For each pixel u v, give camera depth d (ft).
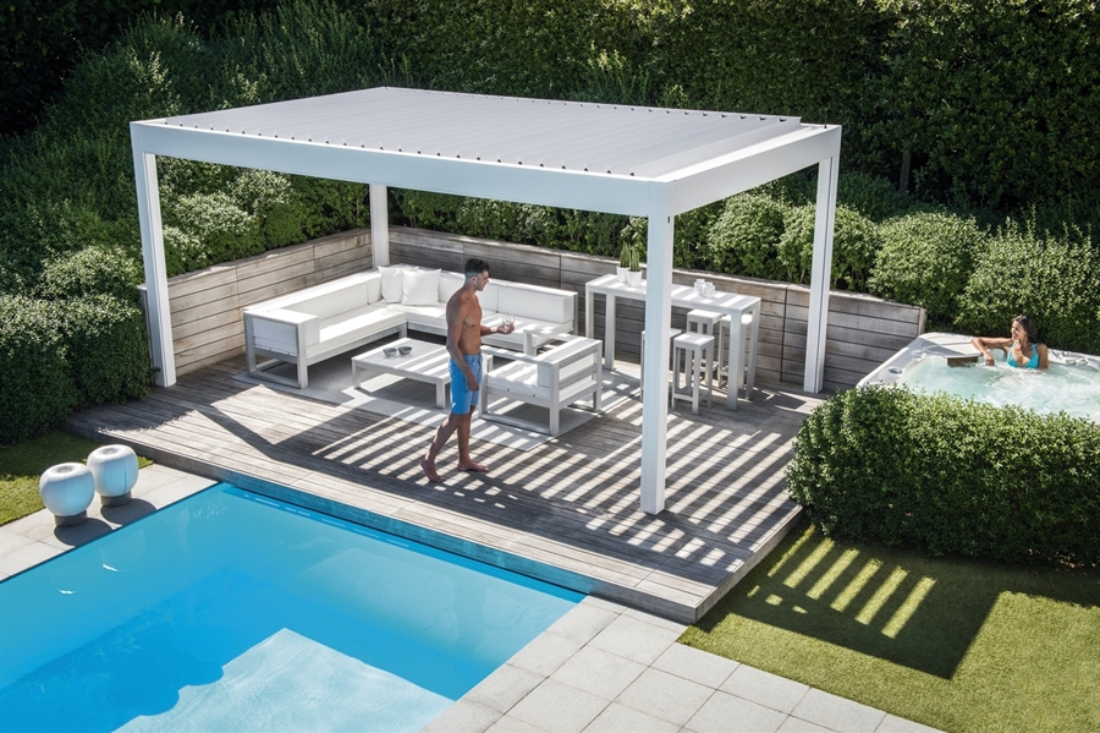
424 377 32.73
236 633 22.65
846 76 39.22
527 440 30.63
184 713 19.99
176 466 30.14
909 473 24.14
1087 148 35.17
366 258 43.39
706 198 24.98
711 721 18.90
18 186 38.81
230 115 33.83
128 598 24.03
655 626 22.02
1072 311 31.35
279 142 29.37
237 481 28.96
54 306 32.63
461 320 27.07
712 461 29.12
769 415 32.48
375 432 31.42
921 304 33.30
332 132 30.53
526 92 45.50
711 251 36.76
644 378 25.07
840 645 21.18
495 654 21.66
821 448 25.26
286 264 39.73
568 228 39.75
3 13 44.47
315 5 49.19
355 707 20.06
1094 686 19.74
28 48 45.68
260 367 36.68
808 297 34.30
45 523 27.04
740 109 40.81
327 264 41.57
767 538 24.75
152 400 33.94
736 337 32.09
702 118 32.78
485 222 41.57
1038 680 19.94
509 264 40.78
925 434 24.13
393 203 45.60
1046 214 35.09
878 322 33.65
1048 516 23.43
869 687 19.80
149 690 20.71
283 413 32.89
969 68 36.40
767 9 39.11
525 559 24.23
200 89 45.27
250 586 24.49
